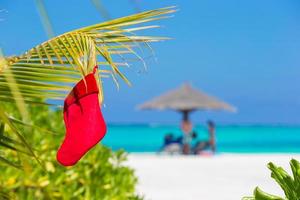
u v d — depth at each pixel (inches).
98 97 119.6
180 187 684.1
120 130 3221.0
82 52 132.5
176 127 3223.4
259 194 115.5
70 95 118.3
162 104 1653.5
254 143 3344.0
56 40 134.7
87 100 117.3
